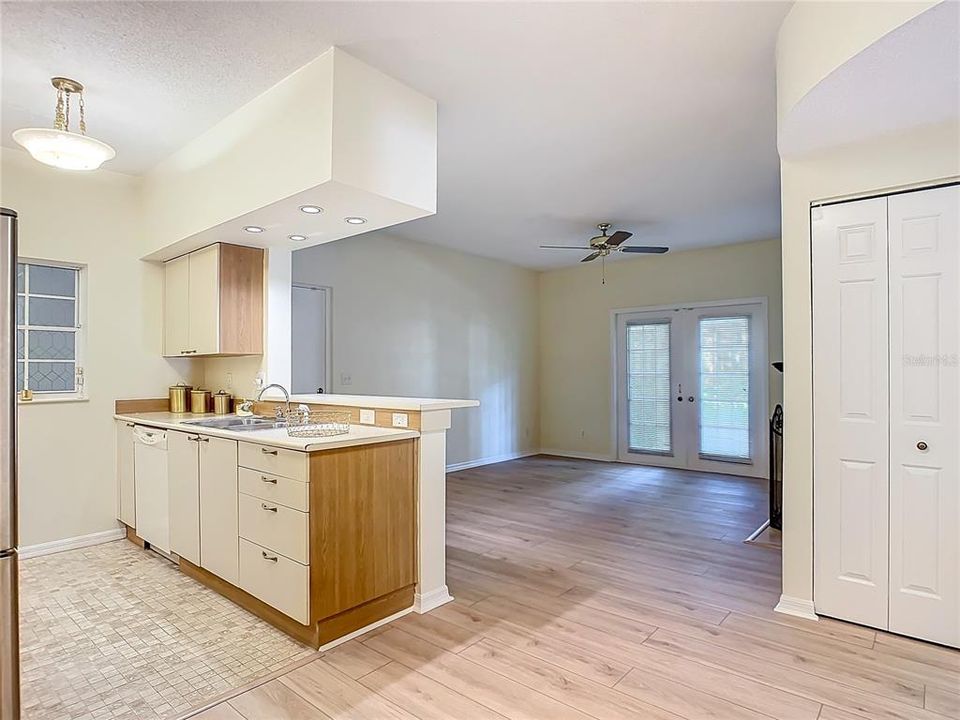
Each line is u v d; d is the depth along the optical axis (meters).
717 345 6.50
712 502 5.02
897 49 1.74
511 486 5.72
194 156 3.36
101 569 3.33
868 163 2.52
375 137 2.60
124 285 4.01
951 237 2.35
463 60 2.53
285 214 2.94
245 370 4.04
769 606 2.78
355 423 3.16
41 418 3.63
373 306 5.78
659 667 2.21
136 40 2.33
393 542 2.69
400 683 2.10
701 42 2.39
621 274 7.28
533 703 1.97
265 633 2.51
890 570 2.47
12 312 1.53
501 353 7.37
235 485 2.75
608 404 7.36
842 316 2.59
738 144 3.53
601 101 2.94
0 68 2.53
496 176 4.11
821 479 2.63
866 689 2.04
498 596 2.93
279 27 2.25
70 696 2.03
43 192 3.63
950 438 2.35
